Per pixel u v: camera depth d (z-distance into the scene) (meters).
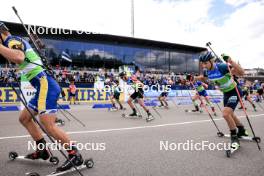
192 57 28.86
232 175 3.15
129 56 25.00
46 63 3.23
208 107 13.97
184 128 6.59
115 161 3.65
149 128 6.55
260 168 3.42
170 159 3.79
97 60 23.28
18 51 2.74
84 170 3.24
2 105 12.50
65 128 6.43
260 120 8.45
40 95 3.02
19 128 6.34
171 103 16.95
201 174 3.17
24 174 3.05
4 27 2.81
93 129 6.29
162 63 26.97
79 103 15.57
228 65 4.46
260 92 18.44
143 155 3.98
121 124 7.26
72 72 20.31
